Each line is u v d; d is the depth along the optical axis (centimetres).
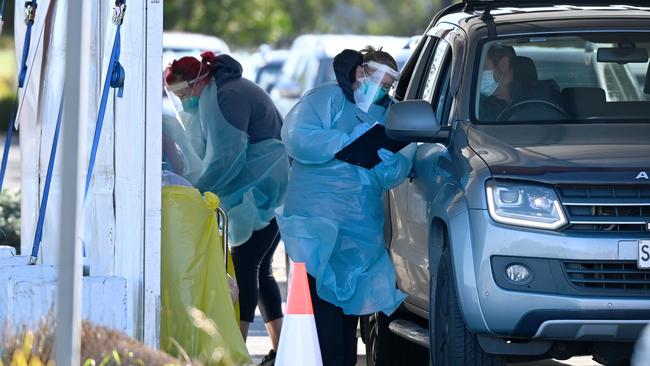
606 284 2516
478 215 2570
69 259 1650
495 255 2544
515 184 2564
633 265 2516
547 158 2600
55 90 3019
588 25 3050
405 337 3019
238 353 2673
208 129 3322
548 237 2516
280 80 8731
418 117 2833
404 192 3073
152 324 2611
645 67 2998
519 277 2528
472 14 3197
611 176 2533
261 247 3366
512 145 2702
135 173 2623
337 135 2878
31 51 3231
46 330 2136
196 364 2231
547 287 2512
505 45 2995
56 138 2748
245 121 3322
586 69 2994
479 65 2950
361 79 2927
